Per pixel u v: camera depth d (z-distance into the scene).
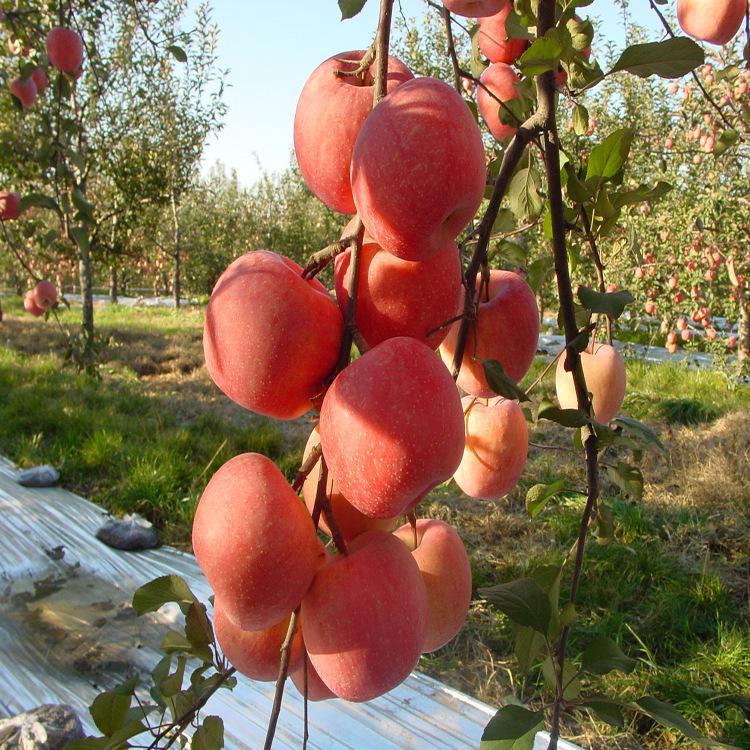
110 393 7.55
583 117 1.20
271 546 0.71
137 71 8.56
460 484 1.31
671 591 3.54
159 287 25.36
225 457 5.37
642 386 7.73
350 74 0.82
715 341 7.64
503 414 1.25
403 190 0.68
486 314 1.06
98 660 3.18
